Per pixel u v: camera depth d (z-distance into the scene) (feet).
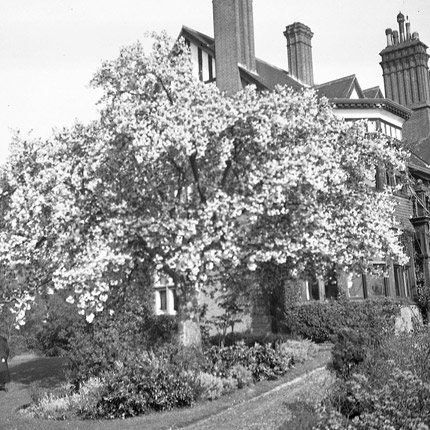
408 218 95.20
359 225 57.21
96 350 52.80
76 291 47.83
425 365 37.40
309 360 60.29
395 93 133.80
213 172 56.90
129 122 49.14
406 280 91.91
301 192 50.93
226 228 49.37
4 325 108.06
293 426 33.06
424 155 119.14
